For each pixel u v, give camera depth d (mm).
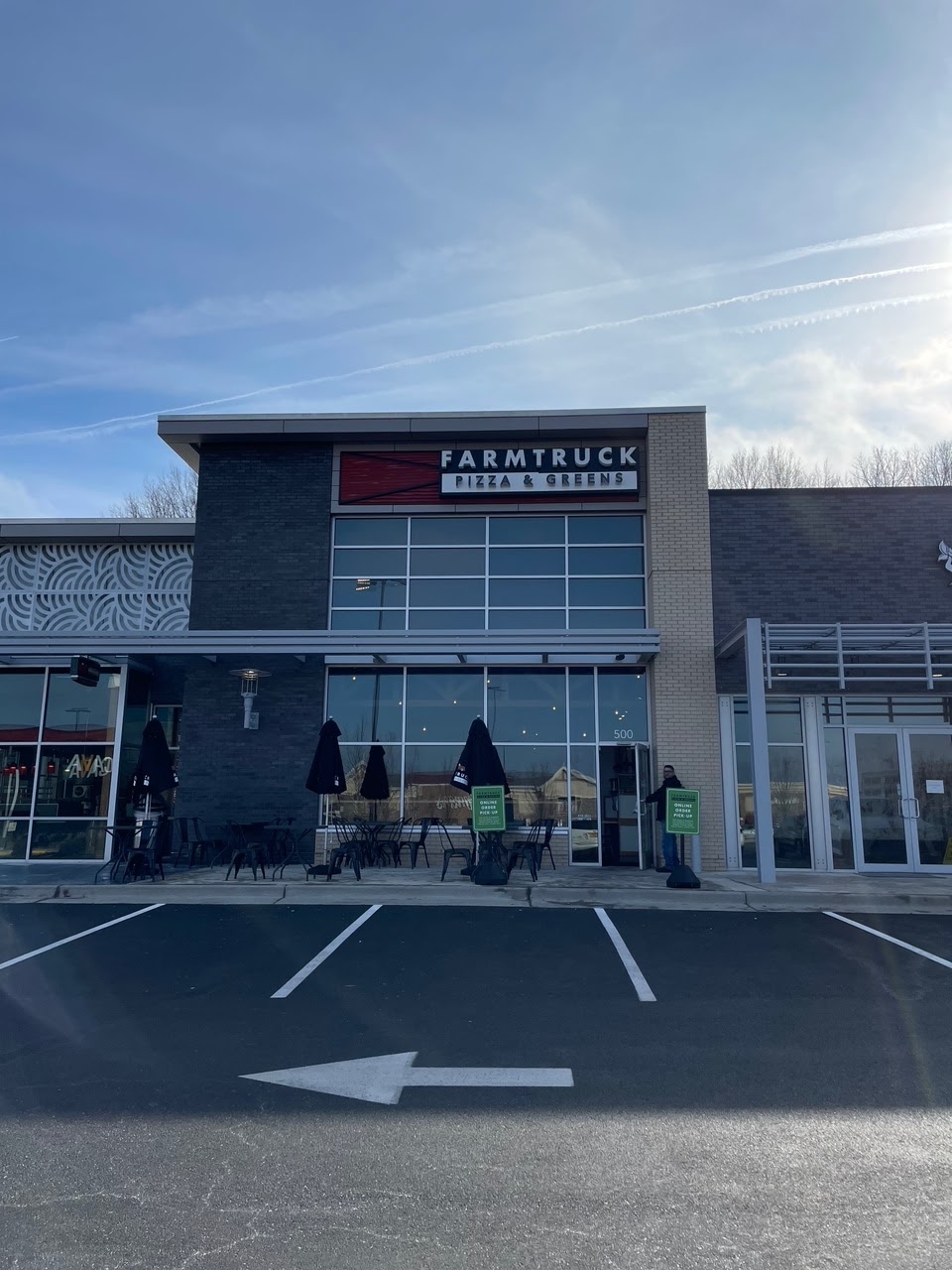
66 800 17609
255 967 8906
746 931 10797
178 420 17172
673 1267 3748
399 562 17453
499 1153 4820
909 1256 3824
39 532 18500
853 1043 6664
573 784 16609
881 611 16672
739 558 16859
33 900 12984
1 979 8406
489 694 16922
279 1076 5973
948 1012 7449
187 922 11273
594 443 17422
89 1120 5242
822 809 16234
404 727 16828
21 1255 3828
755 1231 4023
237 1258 3818
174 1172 4598
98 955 9391
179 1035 6809
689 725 16344
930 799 16250
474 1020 7211
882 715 16484
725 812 16172
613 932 10672
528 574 17391
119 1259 3805
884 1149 4859
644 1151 4844
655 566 16797
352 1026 7039
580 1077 5984
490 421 17016
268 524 17422
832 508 16953
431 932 10641
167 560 18609
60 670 18000
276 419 17125
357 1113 5363
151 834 15484
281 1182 4496
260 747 16703
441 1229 4047
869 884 14203
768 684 15656
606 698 16891
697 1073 6059
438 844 16312
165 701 18562
